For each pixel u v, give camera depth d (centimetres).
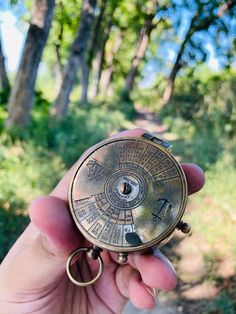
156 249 12
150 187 11
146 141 12
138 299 12
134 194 11
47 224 10
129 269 13
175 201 11
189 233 11
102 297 13
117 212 11
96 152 12
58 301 12
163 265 11
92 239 11
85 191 11
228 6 139
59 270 11
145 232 11
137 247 11
